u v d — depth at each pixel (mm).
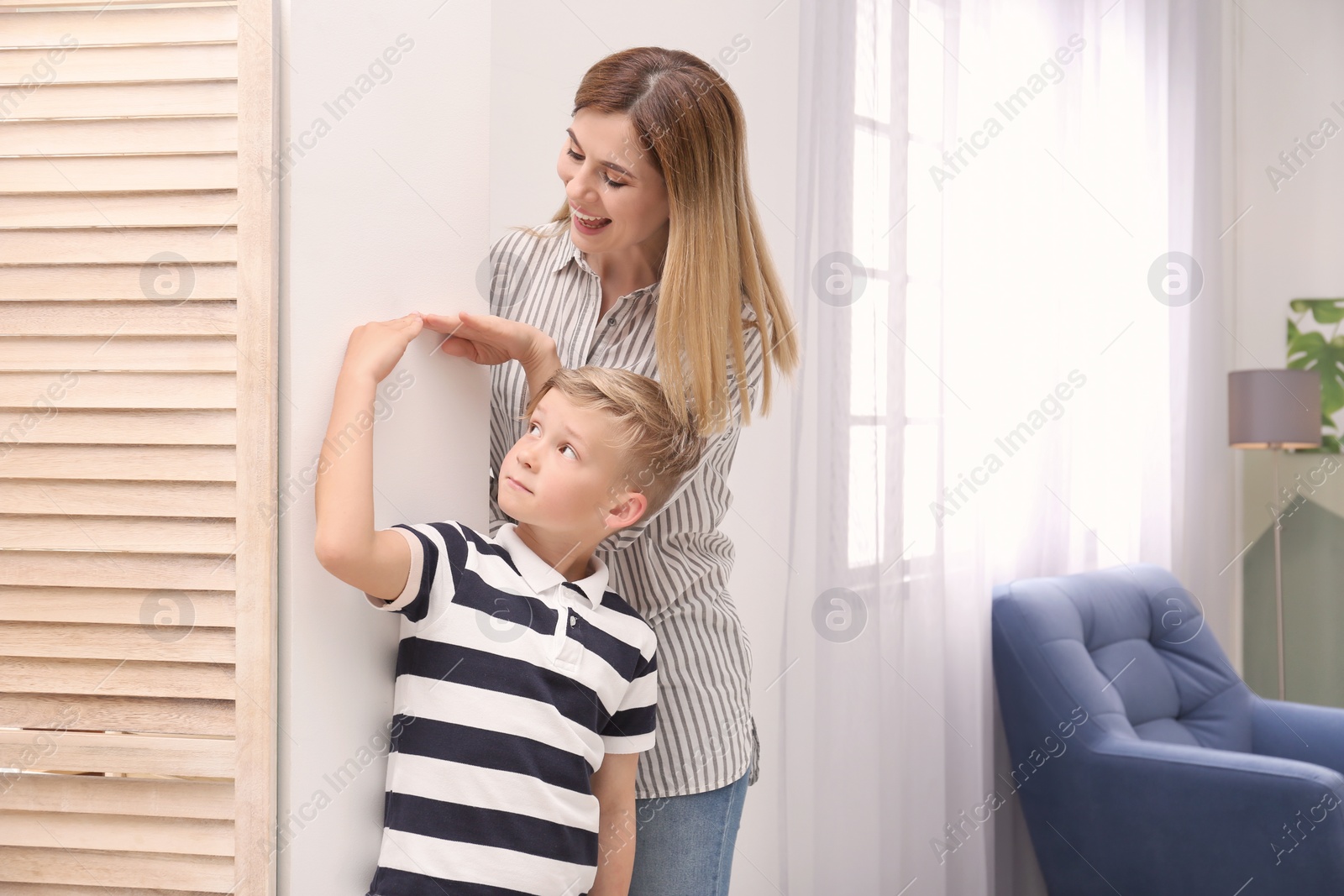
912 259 1999
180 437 699
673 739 1062
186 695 697
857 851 1757
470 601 791
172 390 699
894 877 1863
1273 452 3400
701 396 988
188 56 695
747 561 1829
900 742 1902
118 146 699
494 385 1019
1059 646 2148
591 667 842
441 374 850
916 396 2002
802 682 1765
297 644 713
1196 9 2918
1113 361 2670
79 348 705
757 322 1060
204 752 694
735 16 1795
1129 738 2084
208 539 696
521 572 846
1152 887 1989
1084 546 2607
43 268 705
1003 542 2402
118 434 702
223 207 692
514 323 892
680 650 1071
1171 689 2420
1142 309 2732
